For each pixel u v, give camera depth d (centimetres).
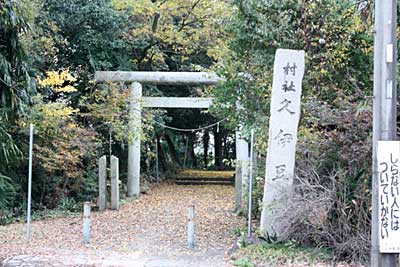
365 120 648
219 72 947
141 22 1534
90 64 1387
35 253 711
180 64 1698
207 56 1620
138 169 1459
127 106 1333
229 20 902
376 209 382
